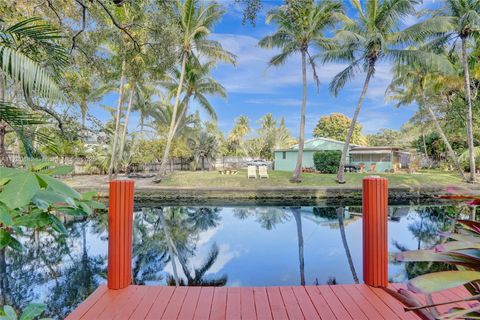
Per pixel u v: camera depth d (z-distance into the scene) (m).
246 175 14.27
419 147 22.03
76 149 12.68
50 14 5.10
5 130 4.30
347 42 10.53
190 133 18.98
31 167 0.98
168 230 5.98
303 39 11.36
